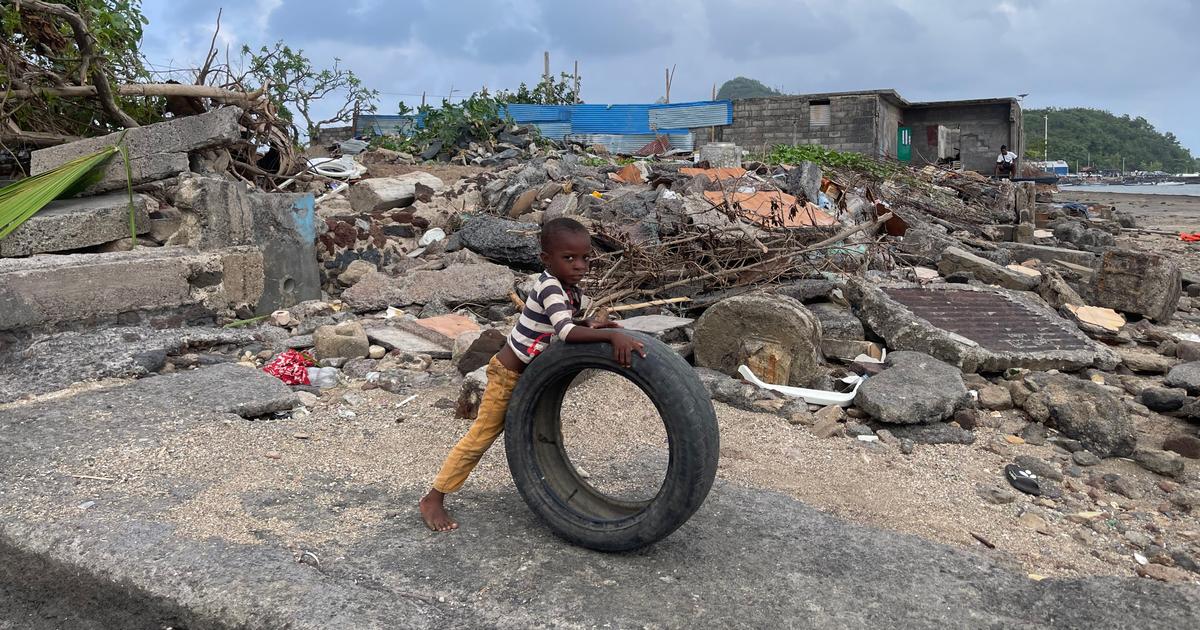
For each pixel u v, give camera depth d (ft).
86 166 25.34
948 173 71.51
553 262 10.64
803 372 19.94
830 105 94.84
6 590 10.85
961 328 23.20
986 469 15.92
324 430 16.66
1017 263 41.91
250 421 16.76
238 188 25.99
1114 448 16.75
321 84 43.86
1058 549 12.59
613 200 34.45
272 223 26.99
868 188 48.08
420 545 10.95
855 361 21.70
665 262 27.78
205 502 12.39
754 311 20.54
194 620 9.59
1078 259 41.27
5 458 13.91
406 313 26.94
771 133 96.43
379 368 21.54
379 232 32.35
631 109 93.35
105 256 22.91
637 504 11.35
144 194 27.73
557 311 10.37
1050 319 24.82
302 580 9.82
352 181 39.29
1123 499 14.75
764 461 15.65
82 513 11.86
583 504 11.47
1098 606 9.91
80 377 18.74
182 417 16.30
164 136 26.71
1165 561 12.34
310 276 28.48
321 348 22.58
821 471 15.33
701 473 9.77
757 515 12.20
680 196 34.32
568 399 18.58
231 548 10.69
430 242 33.17
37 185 24.18
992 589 10.27
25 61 29.37
